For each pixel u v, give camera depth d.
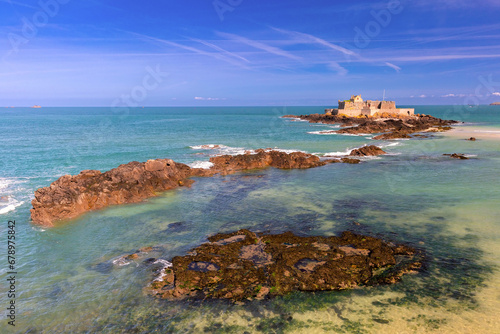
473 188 29.08
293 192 29.25
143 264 16.45
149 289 14.26
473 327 11.47
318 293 13.65
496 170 36.50
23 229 21.14
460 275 14.84
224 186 31.88
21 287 14.59
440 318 12.00
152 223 22.17
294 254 16.55
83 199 24.81
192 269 15.52
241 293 13.68
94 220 22.80
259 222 22.02
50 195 23.61
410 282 14.37
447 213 22.89
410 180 32.75
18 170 37.47
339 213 23.47
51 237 19.94
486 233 19.34
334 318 12.18
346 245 17.92
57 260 17.05
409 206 24.64
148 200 27.45
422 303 12.91
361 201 26.17
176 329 11.83
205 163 41.88
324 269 15.08
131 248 18.34
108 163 42.16
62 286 14.63
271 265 15.66
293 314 12.45
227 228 21.08
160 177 31.50
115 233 20.48
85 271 15.90
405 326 11.63
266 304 13.02
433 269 15.40
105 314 12.72
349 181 32.94
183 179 33.50
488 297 13.16
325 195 28.06
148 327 11.97
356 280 14.51
